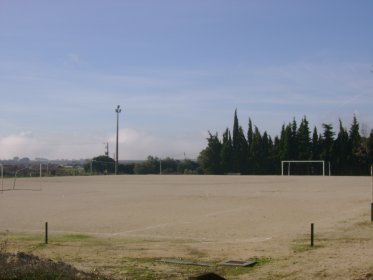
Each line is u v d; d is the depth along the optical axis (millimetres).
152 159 109688
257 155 102438
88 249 15141
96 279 10203
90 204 30781
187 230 19406
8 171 90125
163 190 43625
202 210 26688
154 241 16781
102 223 21750
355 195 35344
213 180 64688
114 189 45938
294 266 12297
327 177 75688
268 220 22109
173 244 16078
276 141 101875
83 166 104875
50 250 14953
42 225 21297
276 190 42156
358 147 95375
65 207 28984
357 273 11367
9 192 43125
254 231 18891
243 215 24156
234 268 12312
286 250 14539
